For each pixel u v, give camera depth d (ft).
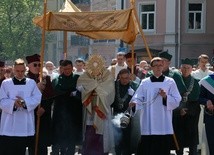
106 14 35.35
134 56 39.09
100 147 34.32
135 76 37.17
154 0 131.13
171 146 33.12
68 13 36.14
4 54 165.68
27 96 30.53
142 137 31.04
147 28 132.36
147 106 30.81
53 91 34.53
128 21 34.88
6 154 30.63
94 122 34.12
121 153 34.40
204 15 130.52
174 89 30.91
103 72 34.71
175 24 129.59
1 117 30.96
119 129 34.17
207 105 32.53
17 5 162.61
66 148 36.17
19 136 30.35
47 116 34.55
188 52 130.62
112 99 34.45
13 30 164.66
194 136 37.88
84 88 34.50
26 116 30.55
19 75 30.63
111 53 139.13
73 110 35.83
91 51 146.41
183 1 130.00
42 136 34.37
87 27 35.68
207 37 130.82
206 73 43.09
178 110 36.68
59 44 176.35
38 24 39.22
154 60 30.86
